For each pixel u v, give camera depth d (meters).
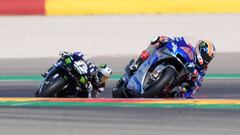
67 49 51.41
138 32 55.50
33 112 25.33
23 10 61.22
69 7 61.06
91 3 61.09
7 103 27.45
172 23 58.03
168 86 27.83
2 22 59.34
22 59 48.50
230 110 25.59
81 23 58.62
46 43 52.78
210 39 53.94
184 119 23.94
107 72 30.38
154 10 61.09
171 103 27.00
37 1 61.06
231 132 21.92
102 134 21.73
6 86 38.25
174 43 28.36
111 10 61.09
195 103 27.11
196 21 58.66
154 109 25.75
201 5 61.06
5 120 23.92
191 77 28.41
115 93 30.53
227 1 61.19
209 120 23.75
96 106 26.48
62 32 55.75
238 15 60.59
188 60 28.03
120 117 24.31
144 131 22.12
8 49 51.22
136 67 29.56
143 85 28.33
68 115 24.72
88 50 51.22
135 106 26.42
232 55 49.69
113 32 55.59
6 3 61.06
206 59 28.80
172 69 27.66
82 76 29.22
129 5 61.06
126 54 50.28
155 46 29.06
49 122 23.56
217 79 40.31
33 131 22.22
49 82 29.05
